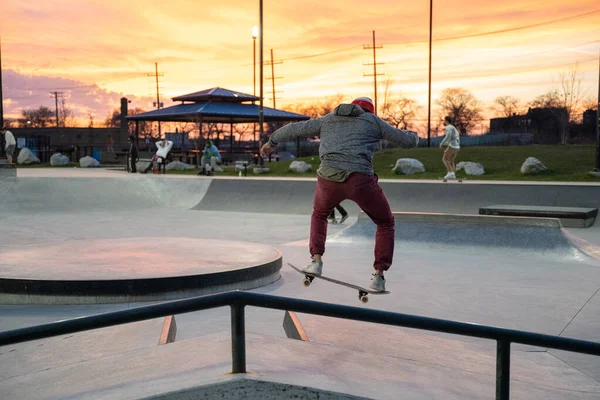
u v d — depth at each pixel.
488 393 3.23
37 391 2.87
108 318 2.36
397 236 10.49
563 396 3.71
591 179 19.88
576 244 9.41
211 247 8.54
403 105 69.62
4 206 16.83
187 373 2.67
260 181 18.80
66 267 6.90
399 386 2.91
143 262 7.25
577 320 5.81
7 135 25.97
